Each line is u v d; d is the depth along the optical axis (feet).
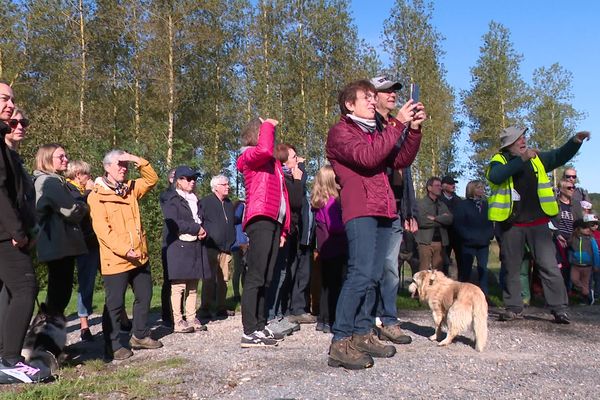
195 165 60.23
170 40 80.23
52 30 81.82
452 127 113.29
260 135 16.65
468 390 12.18
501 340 17.67
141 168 18.35
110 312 16.94
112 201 17.37
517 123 112.88
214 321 24.17
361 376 13.24
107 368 15.81
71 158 52.70
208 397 12.12
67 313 27.73
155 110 85.30
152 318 25.82
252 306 17.26
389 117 17.04
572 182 30.19
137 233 17.61
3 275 13.58
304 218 22.36
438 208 28.68
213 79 93.76
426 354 15.65
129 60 87.56
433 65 99.09
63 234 16.31
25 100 81.76
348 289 14.06
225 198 26.00
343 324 14.16
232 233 25.85
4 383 13.51
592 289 29.58
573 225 30.50
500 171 20.24
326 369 13.98
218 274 26.25
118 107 90.84
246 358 15.58
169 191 22.02
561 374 13.53
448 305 17.15
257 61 91.09
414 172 101.04
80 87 82.43
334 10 92.07
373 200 13.89
